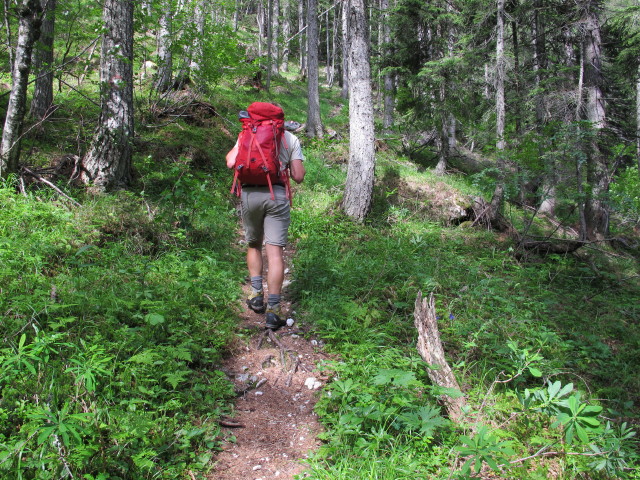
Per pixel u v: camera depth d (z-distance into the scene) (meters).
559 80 13.19
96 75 12.67
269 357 3.54
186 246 5.33
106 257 4.31
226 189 7.98
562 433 2.70
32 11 5.25
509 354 3.59
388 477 2.21
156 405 2.55
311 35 15.48
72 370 2.42
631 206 8.23
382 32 20.61
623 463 2.49
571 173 7.88
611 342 4.76
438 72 14.11
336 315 4.11
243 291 4.68
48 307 3.02
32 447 2.07
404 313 4.38
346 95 28.23
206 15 10.92
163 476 2.20
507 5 11.88
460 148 20.23
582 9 12.11
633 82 14.57
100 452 2.10
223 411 2.84
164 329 3.29
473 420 2.81
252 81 20.72
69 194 5.58
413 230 8.10
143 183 6.84
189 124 10.43
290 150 3.69
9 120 5.33
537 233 10.60
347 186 8.05
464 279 5.70
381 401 2.73
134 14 8.58
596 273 7.29
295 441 2.70
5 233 4.21
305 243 6.20
